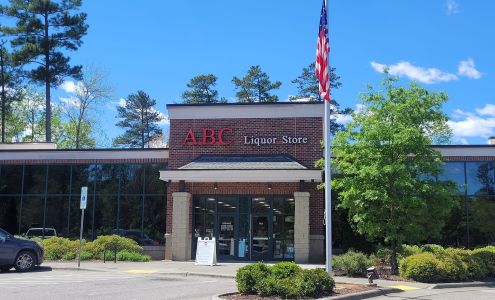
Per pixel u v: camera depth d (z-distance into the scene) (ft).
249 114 89.61
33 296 42.42
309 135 87.97
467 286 57.77
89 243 84.43
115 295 44.04
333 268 63.52
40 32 151.43
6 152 98.89
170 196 90.43
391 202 63.77
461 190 77.71
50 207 96.84
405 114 65.82
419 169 65.77
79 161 97.40
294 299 41.32
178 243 84.84
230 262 82.23
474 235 88.38
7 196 98.07
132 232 93.61
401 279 60.29
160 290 48.03
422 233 65.16
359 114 68.03
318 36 53.16
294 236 83.76
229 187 87.81
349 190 65.46
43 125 194.29
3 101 165.27
